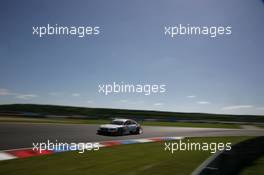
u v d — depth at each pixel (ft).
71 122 94.32
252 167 28.94
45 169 24.04
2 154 29.43
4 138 41.68
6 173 22.29
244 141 31.24
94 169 24.79
